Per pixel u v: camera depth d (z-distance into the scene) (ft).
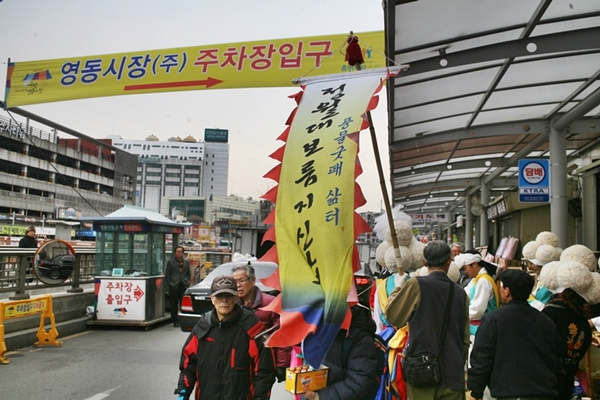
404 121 35.40
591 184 38.86
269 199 11.30
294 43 30.48
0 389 21.34
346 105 11.19
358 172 10.50
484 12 21.72
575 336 14.02
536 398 11.68
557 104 33.32
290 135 11.52
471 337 18.44
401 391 13.17
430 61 25.31
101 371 24.45
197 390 11.46
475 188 65.41
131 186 259.80
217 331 11.46
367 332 10.95
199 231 198.59
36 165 197.67
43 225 158.20
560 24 23.48
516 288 12.39
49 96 33.09
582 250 16.58
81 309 37.65
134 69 32.07
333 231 10.44
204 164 447.42
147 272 37.81
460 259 19.79
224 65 30.96
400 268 13.62
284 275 10.68
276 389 22.86
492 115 35.24
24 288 31.04
